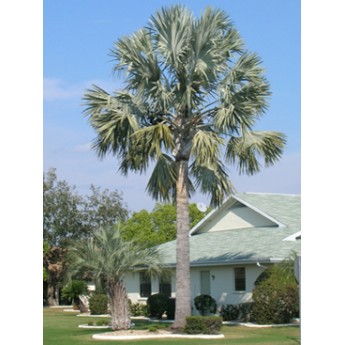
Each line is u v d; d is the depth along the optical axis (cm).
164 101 2298
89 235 5294
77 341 2077
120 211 5478
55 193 5278
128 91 2383
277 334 2236
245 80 2369
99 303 3622
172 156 2464
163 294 3109
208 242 3266
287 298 2544
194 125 2398
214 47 2297
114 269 2331
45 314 3819
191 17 2308
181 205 2373
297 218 3097
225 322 2766
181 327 2292
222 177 2439
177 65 2298
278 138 2375
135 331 2291
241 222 3291
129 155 2392
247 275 2841
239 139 2392
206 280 3070
